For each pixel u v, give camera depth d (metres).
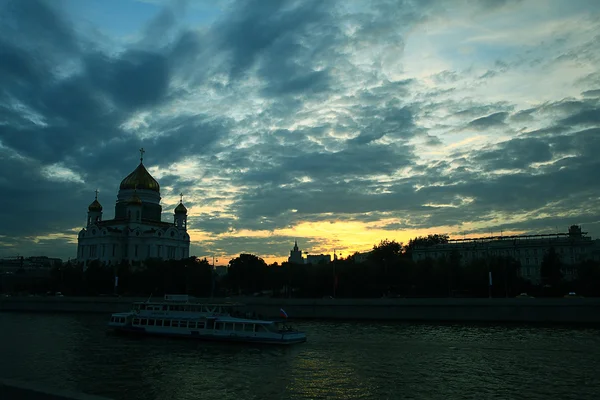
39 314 131.50
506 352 61.34
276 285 148.00
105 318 117.94
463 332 81.56
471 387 45.19
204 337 75.00
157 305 85.44
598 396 42.28
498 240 189.00
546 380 47.50
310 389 44.91
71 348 68.75
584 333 78.12
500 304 96.81
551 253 146.12
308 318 111.69
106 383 47.72
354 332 83.06
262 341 70.06
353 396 42.56
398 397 42.22
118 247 199.88
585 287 117.56
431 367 53.44
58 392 15.38
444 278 130.12
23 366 56.16
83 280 167.00
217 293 156.38
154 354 63.59
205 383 47.44
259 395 43.03
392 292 138.25
